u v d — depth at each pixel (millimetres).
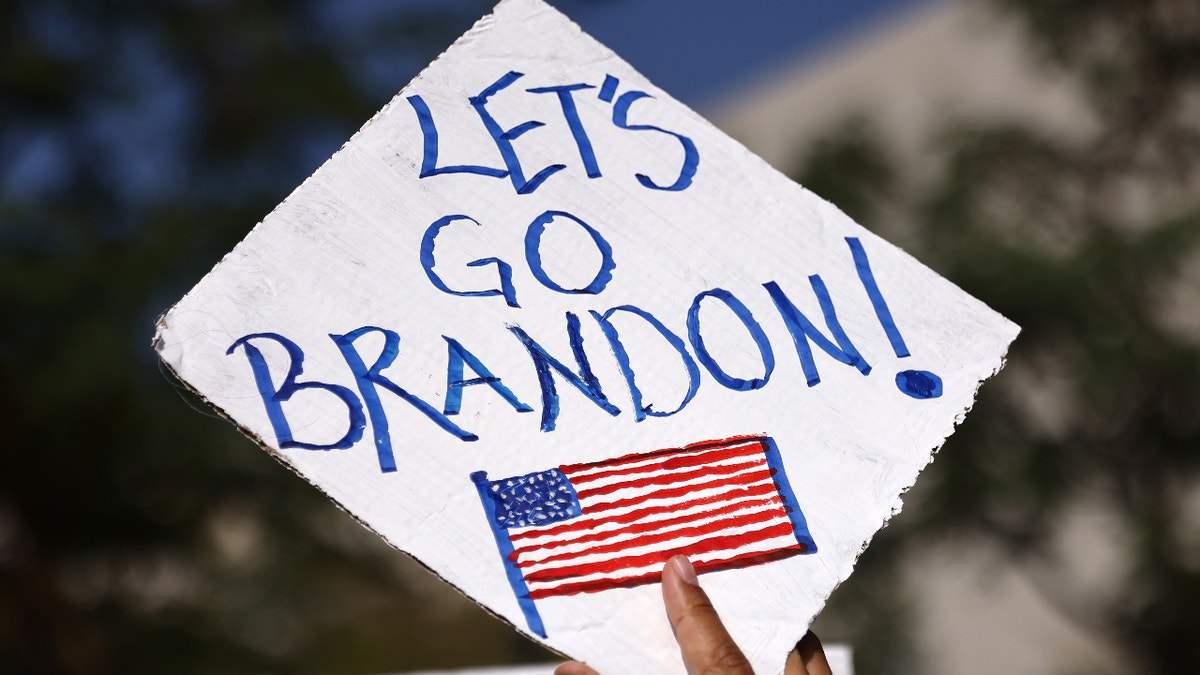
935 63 7719
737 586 1271
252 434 1252
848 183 4832
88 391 4133
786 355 1396
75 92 4672
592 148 1464
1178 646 4137
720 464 1323
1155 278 4203
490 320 1348
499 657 5383
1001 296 4141
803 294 1432
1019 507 4164
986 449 4191
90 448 4328
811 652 1422
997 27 5434
